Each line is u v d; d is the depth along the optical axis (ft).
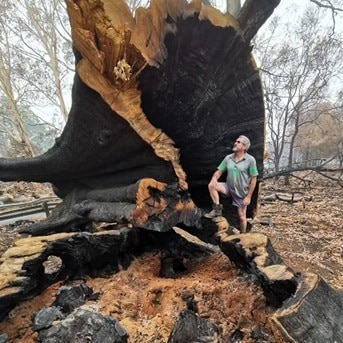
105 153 10.69
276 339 5.48
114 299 7.55
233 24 9.80
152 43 8.07
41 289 7.84
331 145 69.05
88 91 8.46
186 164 13.15
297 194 38.73
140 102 8.90
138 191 8.56
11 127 77.87
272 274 6.59
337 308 6.42
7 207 28.32
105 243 8.60
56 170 13.82
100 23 7.27
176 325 6.12
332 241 20.40
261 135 13.94
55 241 7.84
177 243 10.44
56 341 5.77
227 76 11.15
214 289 7.54
